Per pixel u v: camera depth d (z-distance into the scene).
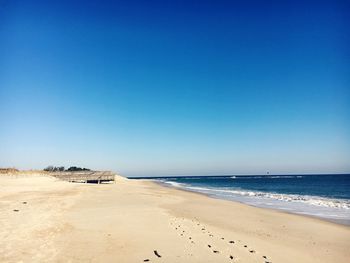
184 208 24.28
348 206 27.86
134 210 20.58
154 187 59.47
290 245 13.48
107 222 15.71
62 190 32.72
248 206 27.77
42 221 14.68
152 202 27.05
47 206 19.56
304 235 15.66
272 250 12.27
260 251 11.90
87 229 13.89
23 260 9.53
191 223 16.88
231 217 20.64
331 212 23.94
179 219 17.98
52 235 12.47
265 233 15.84
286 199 35.50
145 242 12.17
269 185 82.81
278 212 23.88
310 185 79.56
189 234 13.80
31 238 11.80
